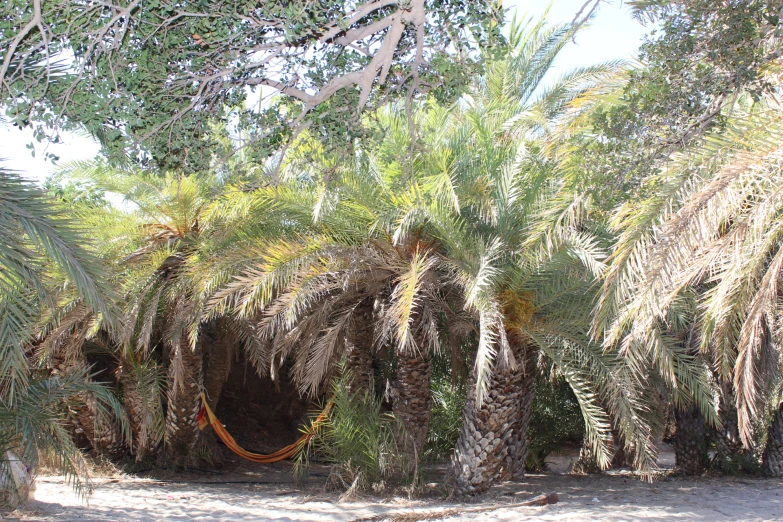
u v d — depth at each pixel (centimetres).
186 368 1462
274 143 552
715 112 524
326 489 1191
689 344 1099
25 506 899
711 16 514
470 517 945
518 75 1289
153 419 1388
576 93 1334
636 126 533
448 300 1204
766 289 690
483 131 1091
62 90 469
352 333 1293
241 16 466
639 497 1137
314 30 468
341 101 546
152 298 1278
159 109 506
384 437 1170
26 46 457
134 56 482
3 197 601
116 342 1332
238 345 1769
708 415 1030
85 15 451
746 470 1475
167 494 1148
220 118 534
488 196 1053
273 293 1236
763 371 1219
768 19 477
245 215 1131
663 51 518
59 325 1145
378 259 1088
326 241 1059
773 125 579
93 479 1285
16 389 780
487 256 948
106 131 493
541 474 1520
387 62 502
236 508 1020
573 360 1012
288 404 2150
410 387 1221
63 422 930
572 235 898
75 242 635
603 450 985
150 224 1269
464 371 1580
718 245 694
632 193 555
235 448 1538
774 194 606
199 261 1169
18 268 637
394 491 1144
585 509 999
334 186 996
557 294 1001
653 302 624
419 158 1037
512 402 1109
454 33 513
